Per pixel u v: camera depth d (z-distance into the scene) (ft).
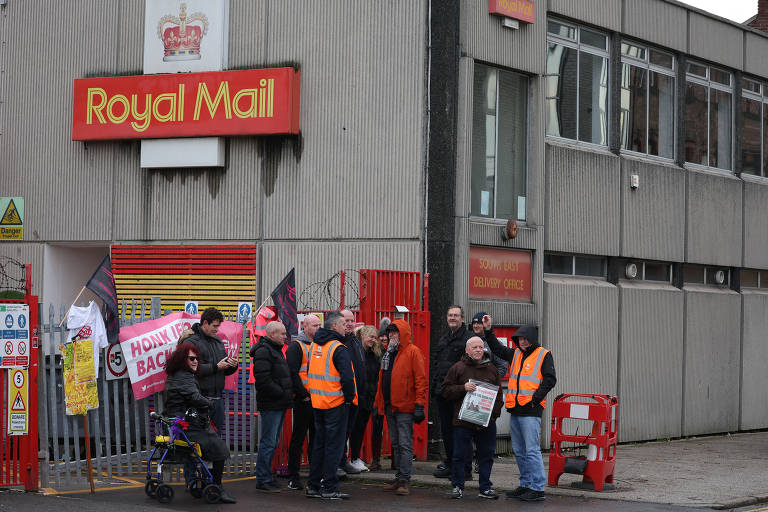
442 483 45.37
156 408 44.19
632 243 68.95
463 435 41.70
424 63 56.90
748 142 82.48
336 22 59.36
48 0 67.31
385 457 54.08
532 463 41.57
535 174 61.72
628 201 68.74
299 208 59.93
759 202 81.41
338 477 44.24
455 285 56.34
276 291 47.55
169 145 62.44
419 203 56.59
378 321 52.16
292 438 43.29
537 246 61.57
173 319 44.50
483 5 58.49
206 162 61.57
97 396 40.96
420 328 54.39
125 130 63.21
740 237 79.46
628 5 69.46
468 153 57.26
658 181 71.31
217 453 39.29
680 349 72.90
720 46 78.23
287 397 42.16
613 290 67.15
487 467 41.93
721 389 76.84
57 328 40.88
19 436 39.93
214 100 60.95
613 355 66.90
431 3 56.90
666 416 71.41
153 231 63.67
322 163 59.41
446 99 56.39
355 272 57.93
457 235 56.49
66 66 66.54
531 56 61.62
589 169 65.77
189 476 39.55
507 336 59.06
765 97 84.69
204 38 62.13
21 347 39.60
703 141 77.46
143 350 43.42
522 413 41.78
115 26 65.16
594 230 66.03
